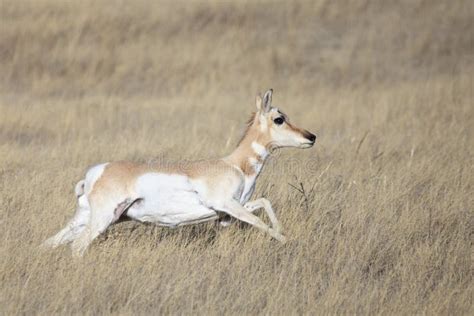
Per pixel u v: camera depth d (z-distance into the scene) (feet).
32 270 81.30
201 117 195.31
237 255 88.99
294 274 86.48
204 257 90.89
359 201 107.14
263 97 95.09
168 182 89.45
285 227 97.45
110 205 88.12
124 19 292.20
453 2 326.85
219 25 298.35
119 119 192.13
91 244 89.10
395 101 205.98
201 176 90.79
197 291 81.61
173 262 87.86
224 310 78.28
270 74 262.88
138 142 151.94
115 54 266.77
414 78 261.85
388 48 288.71
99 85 246.68
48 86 240.73
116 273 82.28
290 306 77.71
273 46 284.82
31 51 262.47
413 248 95.45
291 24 303.68
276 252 91.35
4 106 200.95
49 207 100.48
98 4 304.09
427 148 147.54
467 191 114.73
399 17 313.32
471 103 198.08
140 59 264.93
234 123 181.06
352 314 76.89
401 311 77.56
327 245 93.61
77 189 90.68
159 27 291.58
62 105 206.80
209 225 98.84
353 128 176.65
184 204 90.48
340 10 317.01
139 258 86.43
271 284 82.53
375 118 185.57
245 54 276.21
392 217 101.91
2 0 296.10
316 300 79.46
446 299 79.10
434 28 304.50
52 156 138.51
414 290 82.38
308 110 201.87
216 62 267.39
